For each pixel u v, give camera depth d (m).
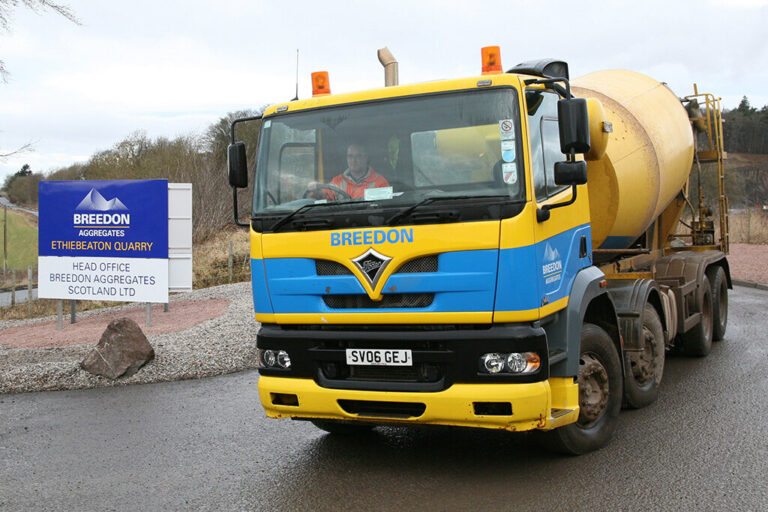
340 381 4.96
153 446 5.97
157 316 13.80
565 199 5.21
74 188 12.43
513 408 4.54
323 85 5.77
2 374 8.71
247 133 24.33
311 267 5.00
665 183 7.92
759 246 25.52
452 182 4.71
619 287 6.75
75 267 12.51
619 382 5.79
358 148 5.01
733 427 5.88
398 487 4.80
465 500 4.52
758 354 8.92
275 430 6.32
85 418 6.99
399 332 4.77
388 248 4.74
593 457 5.31
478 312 4.57
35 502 4.77
